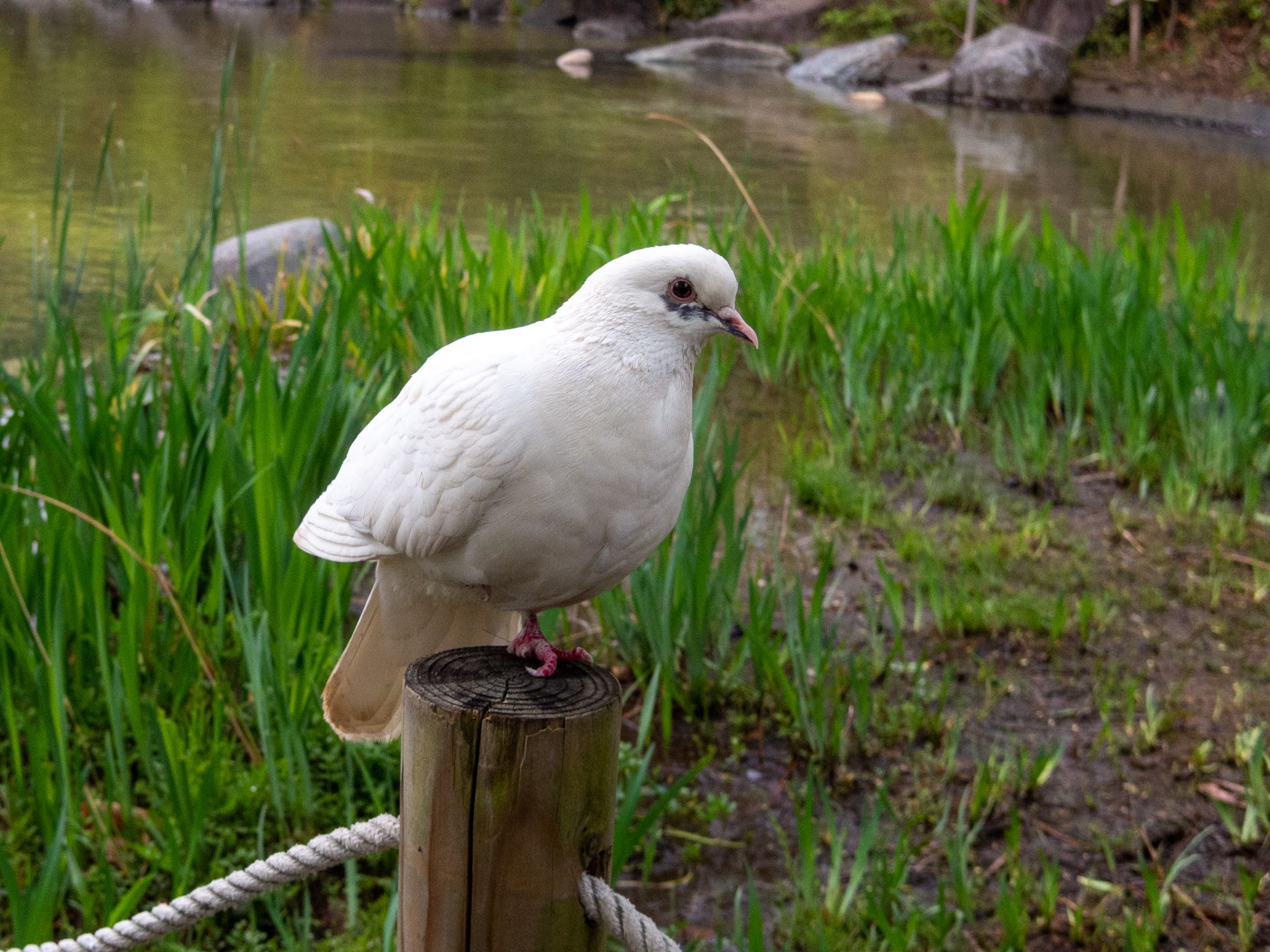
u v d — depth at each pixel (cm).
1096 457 712
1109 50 2589
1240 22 2531
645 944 230
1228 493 677
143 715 419
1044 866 389
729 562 489
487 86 2250
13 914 319
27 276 941
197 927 367
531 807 226
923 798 442
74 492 438
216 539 431
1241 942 386
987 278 778
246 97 1927
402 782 239
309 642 424
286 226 931
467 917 233
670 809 437
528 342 257
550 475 248
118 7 3147
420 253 769
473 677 244
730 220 897
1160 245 845
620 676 500
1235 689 512
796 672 466
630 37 3316
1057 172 1689
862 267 878
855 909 390
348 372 564
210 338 538
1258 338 727
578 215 1267
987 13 2708
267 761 385
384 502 268
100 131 1570
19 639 404
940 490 670
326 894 390
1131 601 576
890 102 2355
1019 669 524
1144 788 455
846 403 742
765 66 2820
